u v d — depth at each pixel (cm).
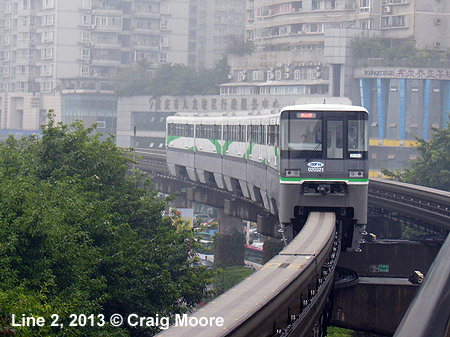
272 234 15575
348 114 10388
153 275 11412
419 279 11112
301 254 7112
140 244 11494
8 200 8844
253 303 5066
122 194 13225
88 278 9069
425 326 2602
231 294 5362
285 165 10400
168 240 12038
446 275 2822
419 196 15250
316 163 10356
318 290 6962
